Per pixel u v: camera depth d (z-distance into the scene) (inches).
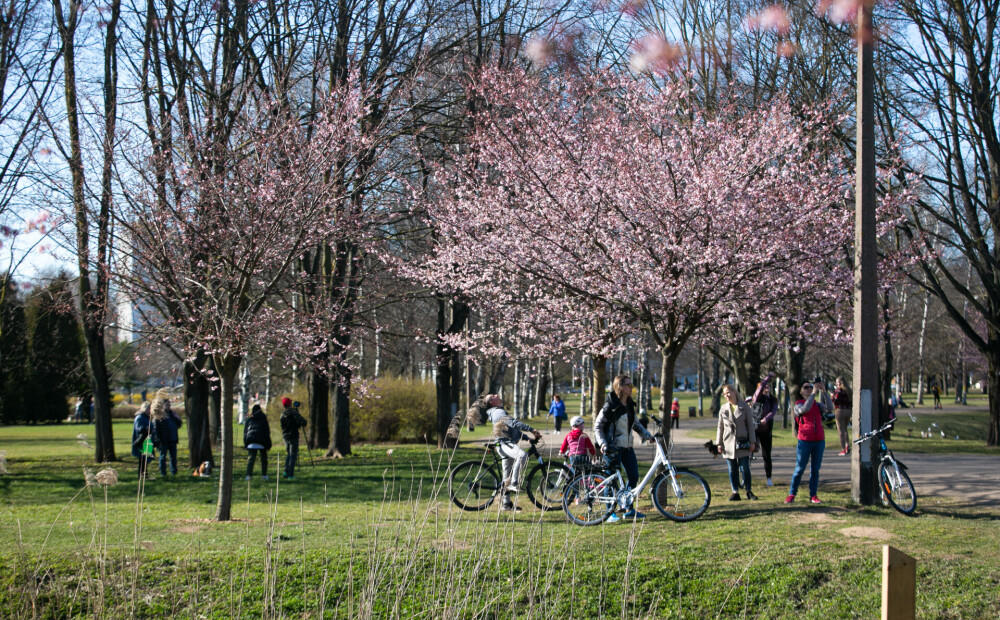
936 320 1739.7
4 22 578.6
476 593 227.5
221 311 394.9
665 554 269.9
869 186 378.9
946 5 762.2
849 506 372.2
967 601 231.3
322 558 251.6
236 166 437.4
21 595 215.0
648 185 434.0
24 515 404.5
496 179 572.4
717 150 470.6
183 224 412.2
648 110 499.8
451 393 930.1
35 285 661.9
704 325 439.5
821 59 729.0
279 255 442.3
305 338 565.6
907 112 744.3
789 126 549.3
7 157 591.2
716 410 1796.3
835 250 478.3
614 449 348.8
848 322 545.0
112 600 217.5
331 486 548.4
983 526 318.3
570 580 242.8
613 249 426.6
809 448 394.0
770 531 306.8
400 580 233.9
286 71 540.7
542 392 1897.1
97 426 747.4
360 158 563.2
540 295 559.2
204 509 438.6
